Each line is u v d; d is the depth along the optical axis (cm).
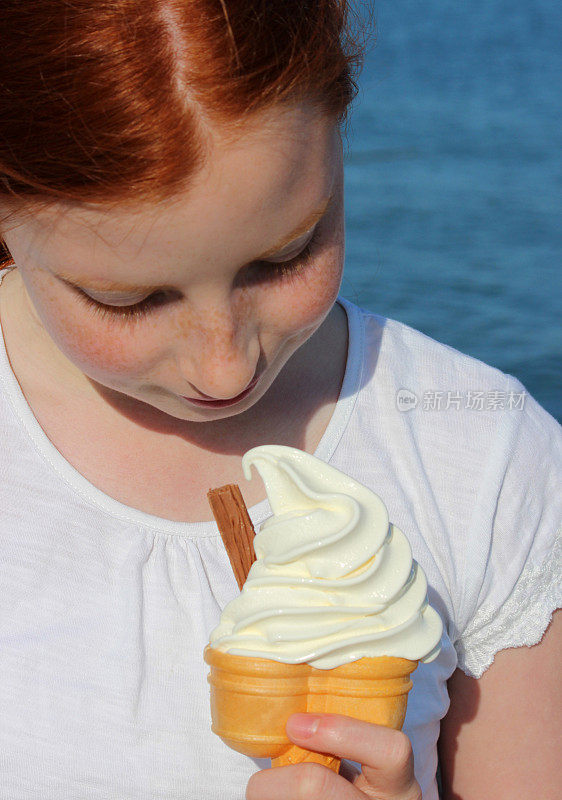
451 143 572
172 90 83
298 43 84
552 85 715
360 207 470
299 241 87
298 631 89
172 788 98
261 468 92
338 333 105
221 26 83
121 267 85
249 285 88
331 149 87
